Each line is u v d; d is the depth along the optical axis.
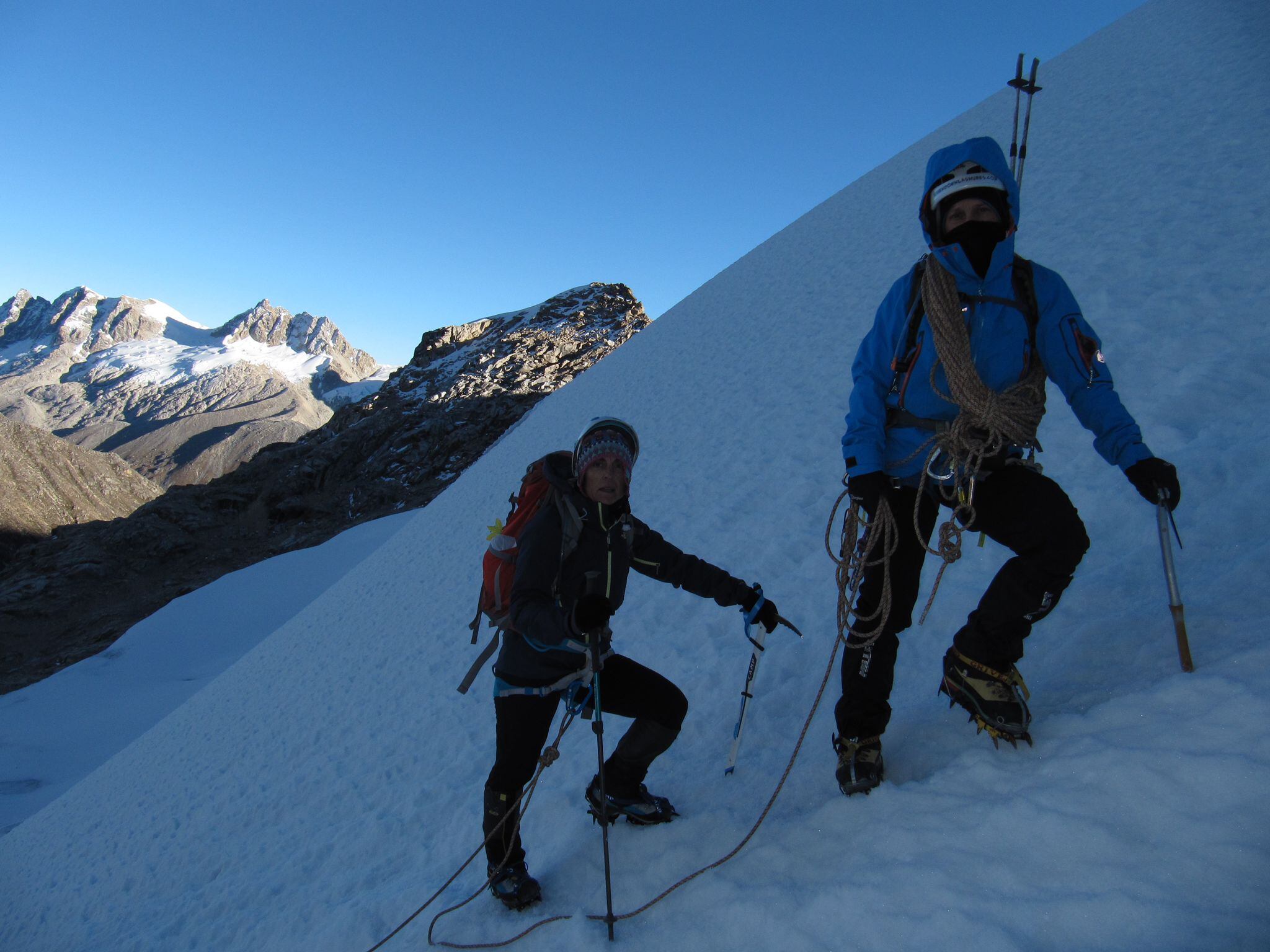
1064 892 1.57
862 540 2.31
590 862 2.73
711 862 2.40
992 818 1.83
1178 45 15.88
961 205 2.10
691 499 8.19
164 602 51.09
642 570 2.69
